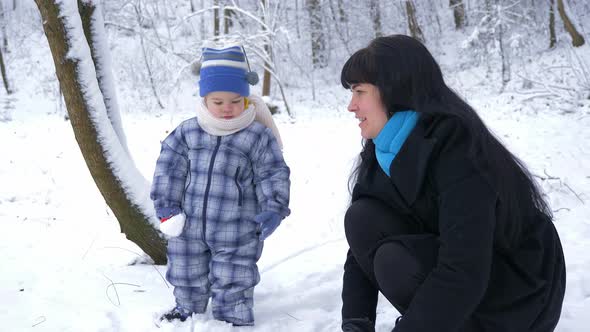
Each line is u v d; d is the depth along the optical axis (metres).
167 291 2.92
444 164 1.56
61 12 2.72
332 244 3.75
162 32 19.45
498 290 1.65
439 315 1.47
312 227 4.25
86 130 2.90
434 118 1.62
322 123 11.38
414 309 1.51
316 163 6.73
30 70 19.22
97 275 3.15
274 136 2.47
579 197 4.49
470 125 1.55
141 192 3.09
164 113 15.05
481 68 17.77
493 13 15.35
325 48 19.86
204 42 14.52
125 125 10.47
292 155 7.29
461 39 20.52
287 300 2.76
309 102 17.52
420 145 1.60
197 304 2.49
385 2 20.11
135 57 17.70
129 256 3.54
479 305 1.66
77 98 2.85
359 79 1.67
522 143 7.18
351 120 11.85
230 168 2.37
